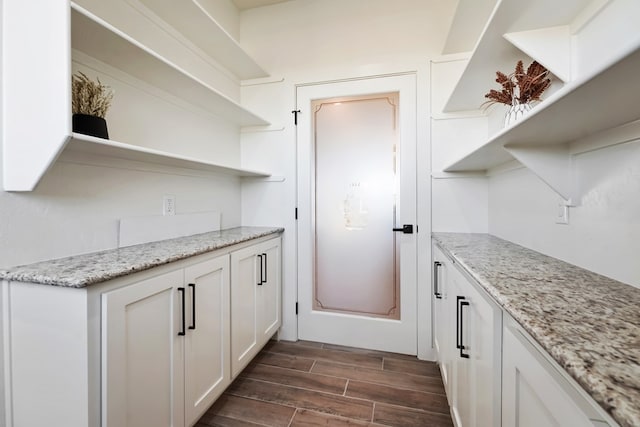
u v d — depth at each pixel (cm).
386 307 216
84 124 105
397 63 207
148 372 104
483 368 88
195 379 129
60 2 89
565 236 113
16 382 93
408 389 169
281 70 233
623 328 56
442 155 202
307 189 227
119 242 135
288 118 230
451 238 178
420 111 204
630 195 83
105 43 112
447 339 149
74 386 85
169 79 148
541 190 130
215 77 209
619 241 87
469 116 197
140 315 101
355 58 218
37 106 92
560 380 50
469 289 105
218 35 180
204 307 137
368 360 202
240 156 240
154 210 158
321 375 183
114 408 89
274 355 208
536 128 89
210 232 199
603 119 80
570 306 68
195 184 190
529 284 84
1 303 93
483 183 197
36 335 90
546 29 104
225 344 153
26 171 94
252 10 241
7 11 95
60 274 87
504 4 92
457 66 199
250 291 181
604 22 88
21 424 93
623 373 41
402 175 209
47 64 91
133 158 139
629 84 57
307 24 228
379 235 216
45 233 107
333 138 224
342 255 224
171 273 115
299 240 230
